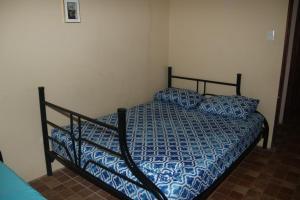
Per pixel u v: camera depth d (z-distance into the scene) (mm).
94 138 2479
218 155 2199
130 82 3547
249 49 3373
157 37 3814
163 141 2447
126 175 1976
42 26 2537
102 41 3090
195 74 3904
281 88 3311
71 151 2469
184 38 3883
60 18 2656
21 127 2574
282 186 2641
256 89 3426
